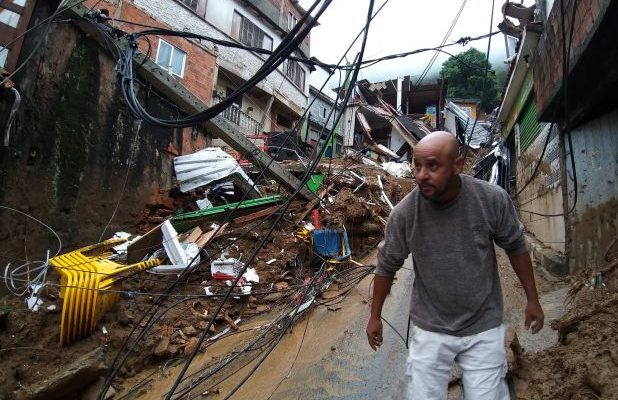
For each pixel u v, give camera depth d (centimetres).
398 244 200
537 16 759
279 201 940
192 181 945
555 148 627
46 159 614
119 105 786
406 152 2281
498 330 187
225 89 1955
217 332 558
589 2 342
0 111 517
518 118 1042
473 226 182
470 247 183
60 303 528
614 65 370
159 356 494
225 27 1869
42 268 575
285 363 431
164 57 1457
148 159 885
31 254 580
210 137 1191
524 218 969
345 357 413
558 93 464
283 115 2491
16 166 558
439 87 2542
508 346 311
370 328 212
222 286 622
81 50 683
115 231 779
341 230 780
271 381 399
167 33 625
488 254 187
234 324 570
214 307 604
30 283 508
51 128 622
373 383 356
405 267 703
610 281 407
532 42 749
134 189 844
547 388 265
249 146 895
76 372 414
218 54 1788
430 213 188
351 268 721
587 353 271
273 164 913
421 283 200
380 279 211
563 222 583
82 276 496
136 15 1369
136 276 628
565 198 555
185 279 642
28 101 574
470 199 184
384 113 2203
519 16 789
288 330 512
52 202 628
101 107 737
